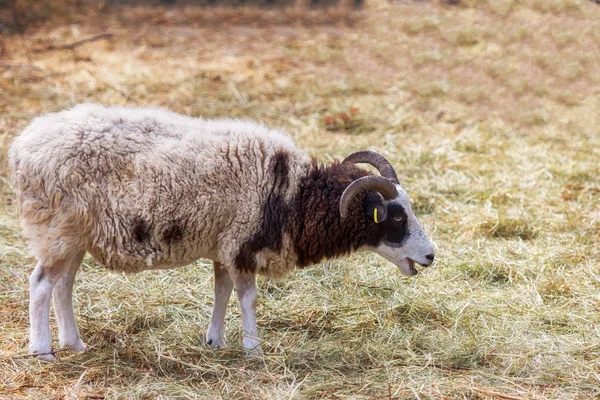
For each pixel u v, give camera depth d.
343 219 6.28
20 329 6.55
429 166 10.99
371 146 11.75
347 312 7.15
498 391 5.67
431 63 16.08
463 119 13.27
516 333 6.69
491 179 10.55
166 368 5.99
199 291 7.53
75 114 5.98
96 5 19.50
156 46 16.73
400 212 6.34
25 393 5.48
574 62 15.98
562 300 7.38
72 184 5.76
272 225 6.11
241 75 14.86
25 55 15.57
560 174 10.80
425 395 5.55
